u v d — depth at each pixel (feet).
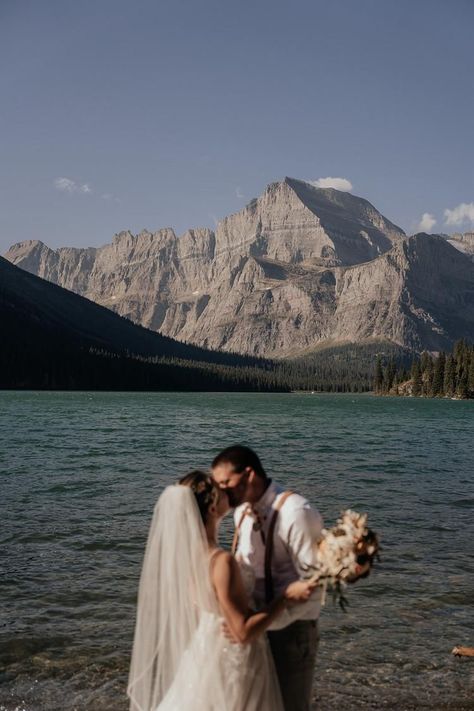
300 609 17.30
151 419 238.68
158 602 17.57
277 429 196.85
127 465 93.71
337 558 16.03
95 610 33.63
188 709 16.63
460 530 52.75
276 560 17.79
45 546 45.55
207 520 17.42
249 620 16.58
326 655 29.09
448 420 269.44
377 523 55.26
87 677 26.48
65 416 244.42
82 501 62.44
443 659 28.73
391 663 28.32
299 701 17.85
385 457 112.47
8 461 95.61
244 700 16.83
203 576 16.71
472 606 35.22
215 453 116.16
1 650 28.78
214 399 599.16
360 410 385.29
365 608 34.81
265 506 17.83
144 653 17.56
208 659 16.80
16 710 23.86
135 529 50.55
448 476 86.94
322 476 85.46
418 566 42.29
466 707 24.62
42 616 32.71
